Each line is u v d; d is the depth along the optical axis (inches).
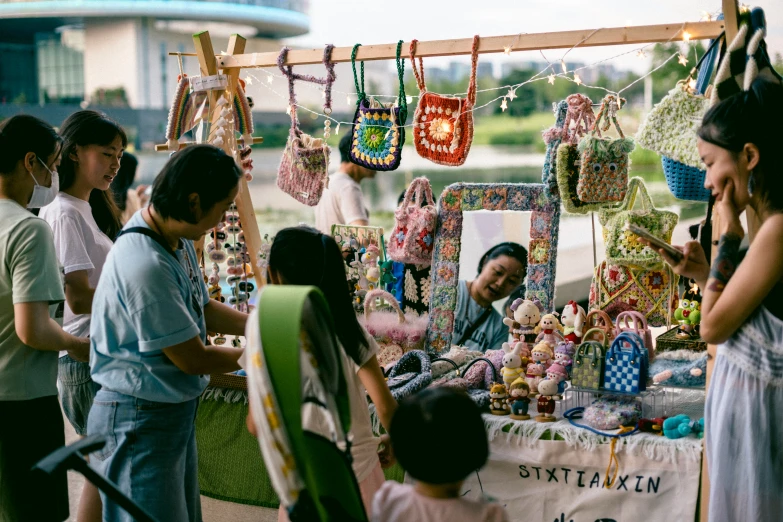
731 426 73.5
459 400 56.6
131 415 84.5
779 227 68.9
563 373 99.7
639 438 90.0
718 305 71.4
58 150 95.5
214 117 120.0
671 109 90.8
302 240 77.4
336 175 160.7
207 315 101.0
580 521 93.4
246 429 116.0
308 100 261.4
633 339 94.5
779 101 69.4
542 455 94.4
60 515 100.5
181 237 85.4
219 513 119.6
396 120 110.7
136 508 65.9
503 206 117.2
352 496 57.7
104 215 118.0
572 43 96.5
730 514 74.7
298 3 381.4
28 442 94.1
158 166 372.8
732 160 70.5
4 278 90.1
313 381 58.6
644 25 91.4
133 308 80.7
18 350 92.3
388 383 103.0
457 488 58.9
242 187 123.2
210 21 393.4
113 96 412.2
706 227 89.7
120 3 394.0
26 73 436.8
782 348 70.7
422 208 121.1
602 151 98.7
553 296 115.7
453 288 119.3
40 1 405.1
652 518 90.0
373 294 120.0
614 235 105.0
